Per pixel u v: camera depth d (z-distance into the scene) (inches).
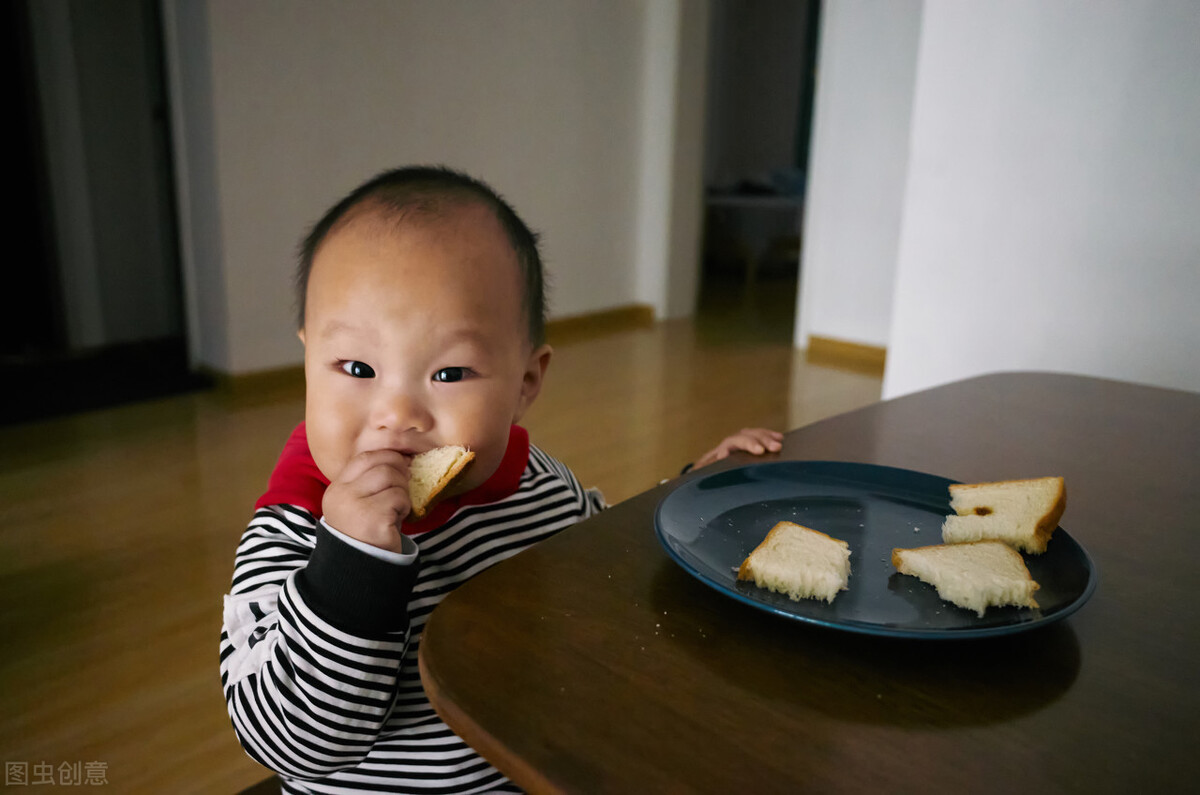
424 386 24.2
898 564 24.3
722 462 34.4
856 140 170.2
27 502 92.6
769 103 321.7
